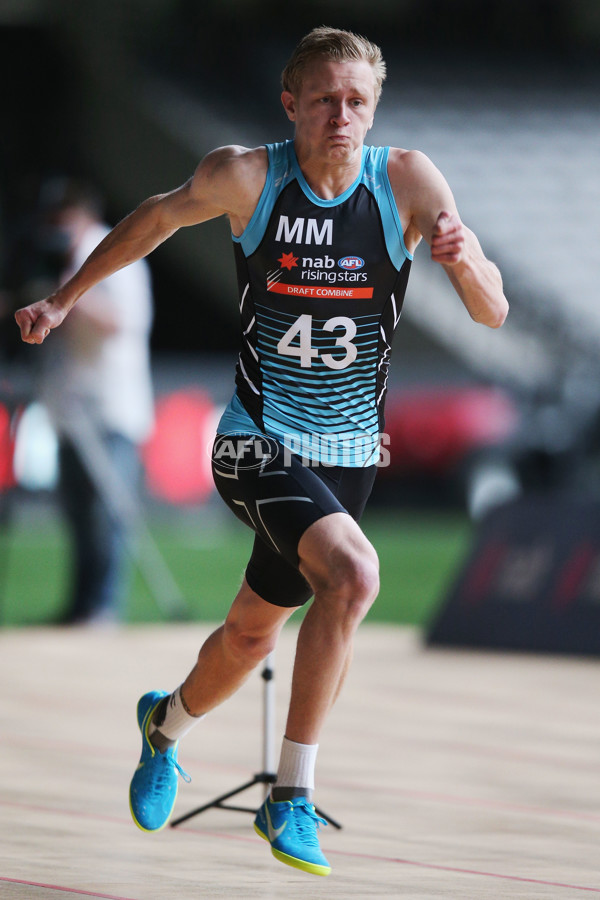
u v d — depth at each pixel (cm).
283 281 994
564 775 1565
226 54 7350
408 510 5384
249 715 1964
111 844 1148
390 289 1011
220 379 4725
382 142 7031
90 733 1777
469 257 959
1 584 3725
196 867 1068
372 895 980
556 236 6506
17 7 7144
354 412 1027
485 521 2956
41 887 973
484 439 5247
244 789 1272
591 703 2153
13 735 1748
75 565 2970
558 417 5334
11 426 3344
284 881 1023
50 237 2877
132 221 1059
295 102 992
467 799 1412
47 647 2725
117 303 2836
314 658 945
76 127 7331
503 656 2738
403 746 1750
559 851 1163
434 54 7806
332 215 988
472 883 1028
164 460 4638
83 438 2842
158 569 3294
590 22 7931
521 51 7919
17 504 3719
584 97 7650
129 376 2875
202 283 7262
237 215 1011
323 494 982
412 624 3325
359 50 972
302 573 972
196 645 2808
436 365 6097
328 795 1419
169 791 1140
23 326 1070
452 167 6938
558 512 2839
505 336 6003
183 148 6869
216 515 4834
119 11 7288
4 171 7088
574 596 2748
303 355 1006
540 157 7081
